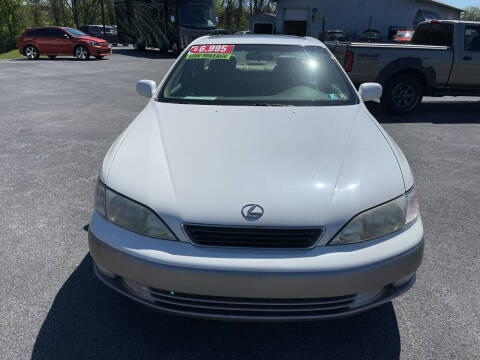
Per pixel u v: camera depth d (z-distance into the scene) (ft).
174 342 6.73
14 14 103.65
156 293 6.02
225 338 6.84
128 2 77.41
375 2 78.07
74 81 37.09
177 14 62.54
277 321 5.88
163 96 9.75
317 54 10.91
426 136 19.80
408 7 78.28
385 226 6.07
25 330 6.89
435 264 8.97
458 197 12.59
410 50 23.07
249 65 10.49
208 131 7.68
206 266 5.61
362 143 7.37
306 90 9.68
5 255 9.06
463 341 6.77
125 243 5.99
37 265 8.71
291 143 7.24
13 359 6.29
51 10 171.01
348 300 5.98
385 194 6.22
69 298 7.72
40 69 46.85
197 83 10.00
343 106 9.09
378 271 5.81
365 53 22.72
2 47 97.60
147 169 6.57
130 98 28.78
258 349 6.62
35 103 26.76
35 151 16.46
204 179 6.29
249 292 5.64
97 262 6.36
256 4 136.26
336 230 5.80
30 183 13.12
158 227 5.92
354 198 6.05
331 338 6.86
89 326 7.03
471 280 8.40
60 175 13.85
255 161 6.68
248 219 5.75
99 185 6.68
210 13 65.16
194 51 11.14
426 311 7.49
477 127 21.84
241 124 7.97
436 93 24.36
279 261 5.60
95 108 25.22
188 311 6.02
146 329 7.00
